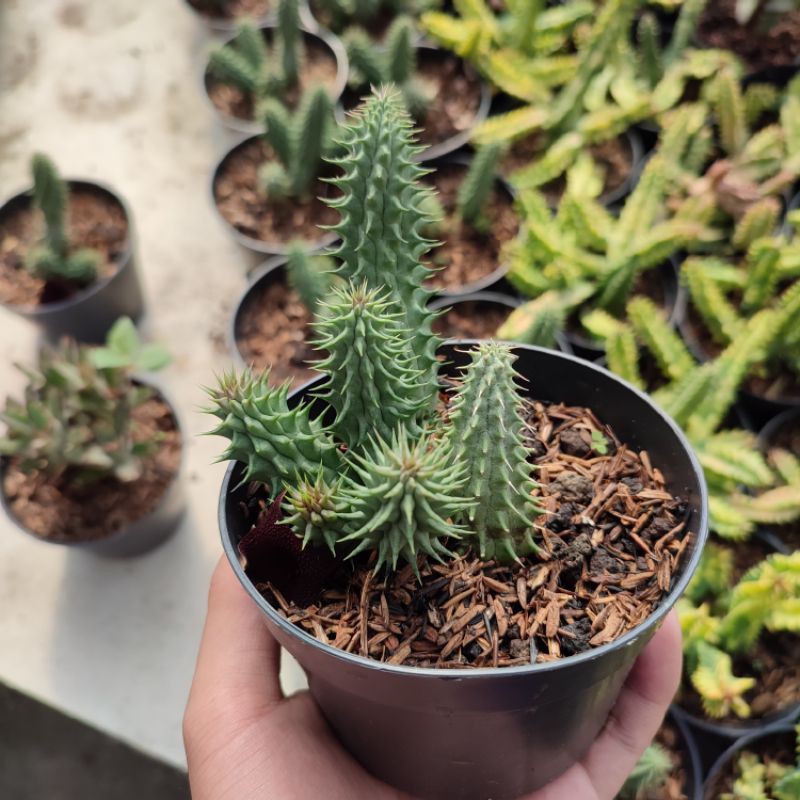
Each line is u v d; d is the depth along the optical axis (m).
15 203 0.46
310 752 0.25
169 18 0.57
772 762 0.32
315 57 0.53
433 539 0.20
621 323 0.42
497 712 0.20
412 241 0.23
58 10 0.57
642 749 0.28
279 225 0.46
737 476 0.35
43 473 0.37
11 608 0.39
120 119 0.54
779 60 0.49
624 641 0.20
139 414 0.40
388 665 0.19
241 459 0.21
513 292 0.44
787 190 0.45
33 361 0.46
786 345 0.39
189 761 0.25
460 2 0.49
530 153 0.48
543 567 0.22
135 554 0.40
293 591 0.21
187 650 0.38
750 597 0.32
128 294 0.45
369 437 0.21
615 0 0.45
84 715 0.37
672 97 0.47
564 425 0.26
